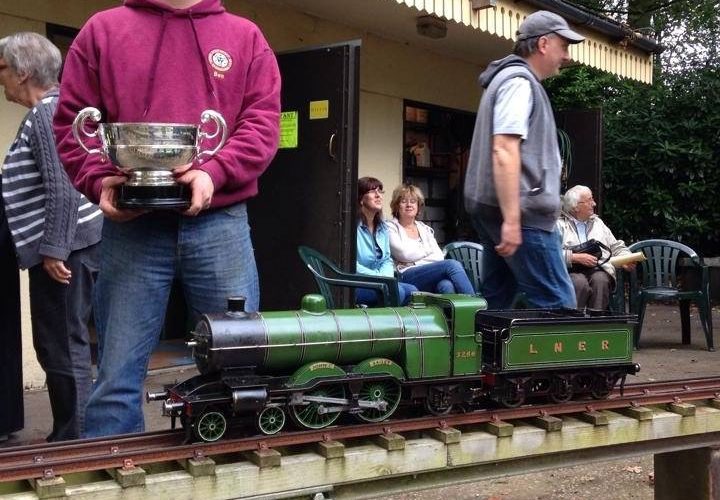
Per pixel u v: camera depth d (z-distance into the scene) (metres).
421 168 8.81
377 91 7.90
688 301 8.13
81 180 2.54
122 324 2.58
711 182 11.67
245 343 2.36
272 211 5.89
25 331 5.55
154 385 5.58
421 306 2.75
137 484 2.10
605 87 13.12
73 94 2.60
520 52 3.76
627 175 11.77
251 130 2.62
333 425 2.53
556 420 2.74
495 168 3.42
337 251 5.55
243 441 2.32
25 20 5.42
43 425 4.70
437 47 8.46
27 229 3.69
